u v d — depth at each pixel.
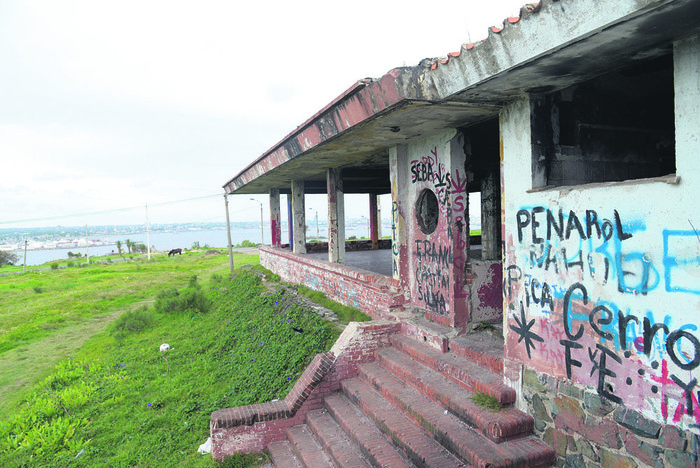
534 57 3.11
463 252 6.16
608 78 4.61
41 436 6.94
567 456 3.88
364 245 18.52
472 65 3.72
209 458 5.71
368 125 5.61
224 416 5.71
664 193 3.03
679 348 2.97
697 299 2.85
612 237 3.41
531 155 4.22
